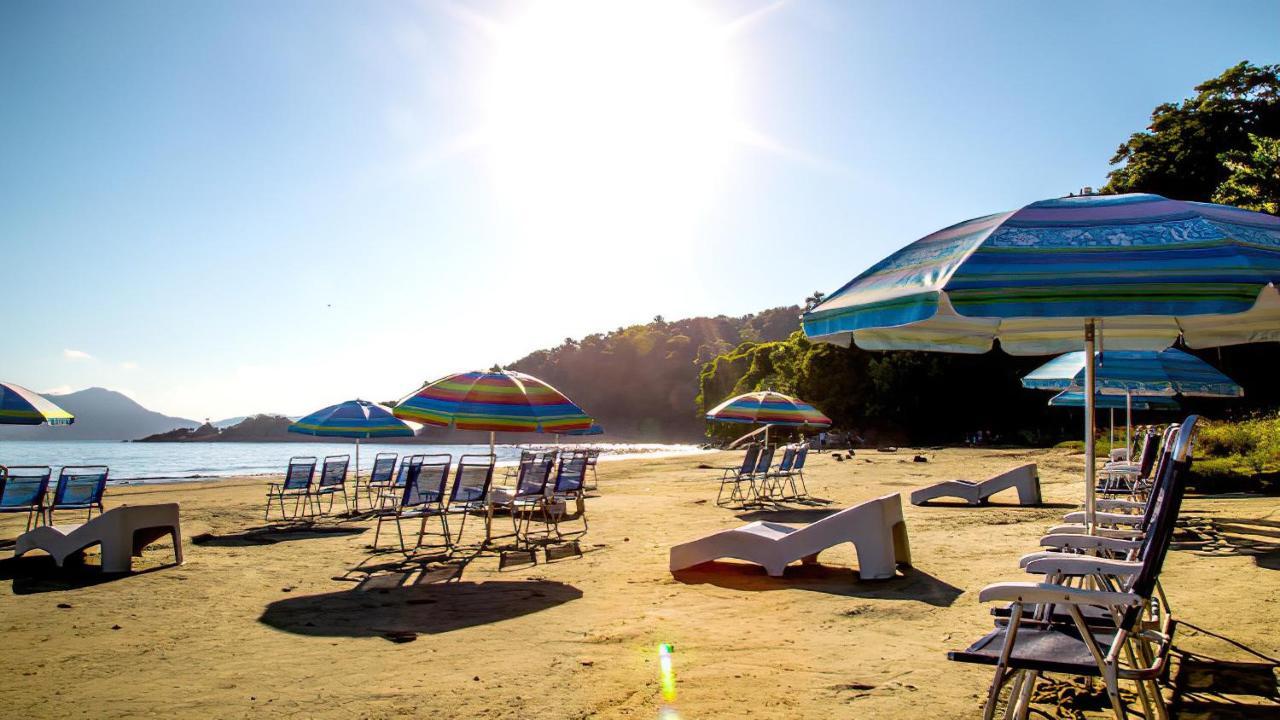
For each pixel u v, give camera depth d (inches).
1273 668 169.8
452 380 363.6
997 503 549.6
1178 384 365.1
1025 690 121.3
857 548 290.4
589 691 170.4
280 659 199.5
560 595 273.9
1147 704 126.3
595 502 606.9
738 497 633.6
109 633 228.1
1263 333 202.5
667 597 267.7
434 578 308.5
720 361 3695.9
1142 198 142.4
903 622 228.1
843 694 165.3
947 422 2338.8
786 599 260.7
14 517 534.9
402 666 191.9
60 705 165.9
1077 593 111.0
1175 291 111.4
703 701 162.7
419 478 369.4
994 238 132.4
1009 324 199.3
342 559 354.9
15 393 413.7
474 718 155.3
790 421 581.6
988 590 116.3
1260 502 469.1
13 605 265.9
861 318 143.6
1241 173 928.3
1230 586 248.7
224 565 340.8
